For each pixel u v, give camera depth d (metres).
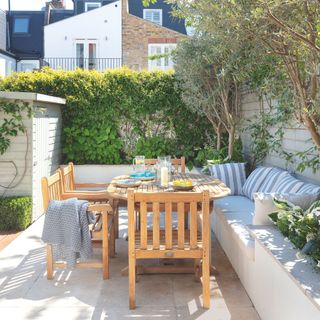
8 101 5.58
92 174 8.14
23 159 5.70
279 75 4.28
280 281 2.59
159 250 3.22
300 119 3.43
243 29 2.90
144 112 8.08
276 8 2.66
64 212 3.59
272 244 2.85
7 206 5.34
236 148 7.10
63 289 3.60
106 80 8.00
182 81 7.55
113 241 4.41
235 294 3.50
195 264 3.78
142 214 3.20
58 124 7.65
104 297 3.44
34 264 4.20
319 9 2.69
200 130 8.16
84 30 16.55
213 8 2.88
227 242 4.35
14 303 3.32
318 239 2.59
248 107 7.02
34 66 16.97
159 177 4.48
